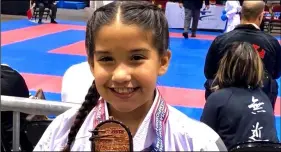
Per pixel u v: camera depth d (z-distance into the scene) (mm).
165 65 1240
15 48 10984
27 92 3215
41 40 12602
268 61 4078
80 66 2936
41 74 8297
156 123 1209
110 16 1150
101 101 1288
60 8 25141
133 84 1161
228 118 2791
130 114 1246
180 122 1244
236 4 14383
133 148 1188
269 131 2732
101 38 1153
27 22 16938
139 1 1221
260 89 2973
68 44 12117
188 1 14453
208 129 1253
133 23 1135
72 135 1283
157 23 1178
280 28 18594
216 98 2875
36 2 17547
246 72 2906
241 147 2051
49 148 1326
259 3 4434
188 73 9008
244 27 4117
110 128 1181
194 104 6633
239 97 2836
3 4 19703
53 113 2314
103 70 1171
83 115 1296
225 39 4117
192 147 1202
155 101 1235
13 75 3055
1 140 2805
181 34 15789
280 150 2002
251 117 2760
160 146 1192
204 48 12695
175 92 7320
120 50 1142
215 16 17766
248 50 2955
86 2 25688
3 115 2814
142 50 1147
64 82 2900
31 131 2512
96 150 1186
